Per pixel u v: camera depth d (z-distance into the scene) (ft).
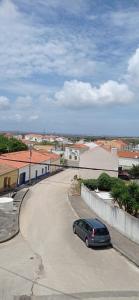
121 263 74.79
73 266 71.51
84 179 178.50
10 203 120.37
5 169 154.81
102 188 162.81
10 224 102.17
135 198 104.99
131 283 63.82
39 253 79.00
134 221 89.66
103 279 65.10
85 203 140.26
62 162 292.81
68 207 132.98
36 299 55.42
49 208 129.59
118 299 56.49
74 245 86.43
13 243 85.66
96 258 77.36
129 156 280.10
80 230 91.40
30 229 100.17
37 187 174.19
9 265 70.13
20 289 59.00
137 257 77.25
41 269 68.80
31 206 131.34
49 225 105.50
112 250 83.71
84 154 190.80
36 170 203.00
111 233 97.71
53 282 62.54
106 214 111.65
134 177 230.27
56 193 160.76
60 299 55.72
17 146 265.75
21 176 177.37
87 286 61.46
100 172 190.08
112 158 189.78
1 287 59.47
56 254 78.95
